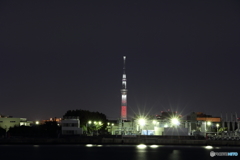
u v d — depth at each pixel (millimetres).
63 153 193125
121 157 180000
